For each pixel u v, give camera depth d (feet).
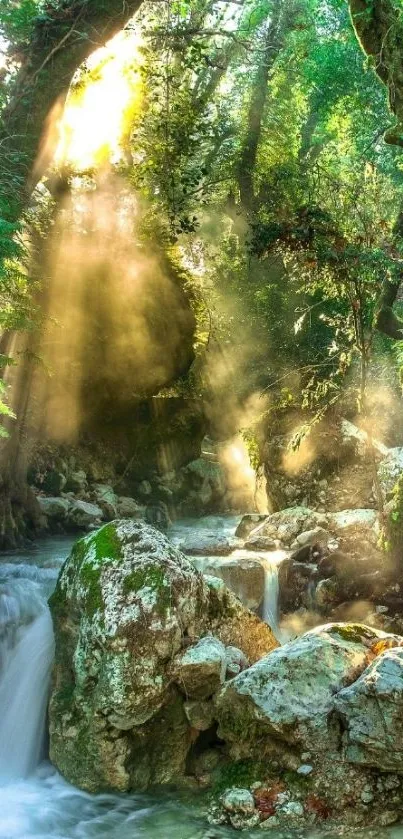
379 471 36.09
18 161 36.94
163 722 18.93
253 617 21.76
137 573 19.19
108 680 18.26
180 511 56.24
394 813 16.75
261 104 66.39
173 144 56.90
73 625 20.44
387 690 16.52
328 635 18.93
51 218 45.14
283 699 17.57
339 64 67.26
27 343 39.06
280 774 17.57
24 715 21.81
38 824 17.72
